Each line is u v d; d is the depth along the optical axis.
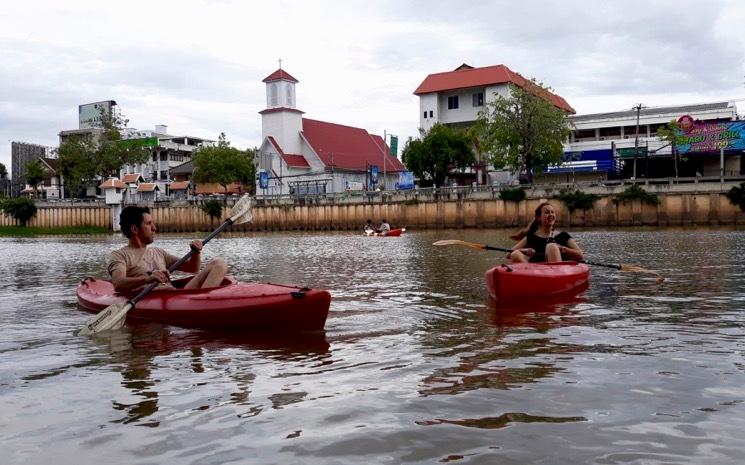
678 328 6.24
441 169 55.88
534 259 9.78
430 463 3.00
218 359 5.29
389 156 78.25
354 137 76.38
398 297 8.95
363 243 29.30
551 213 9.79
